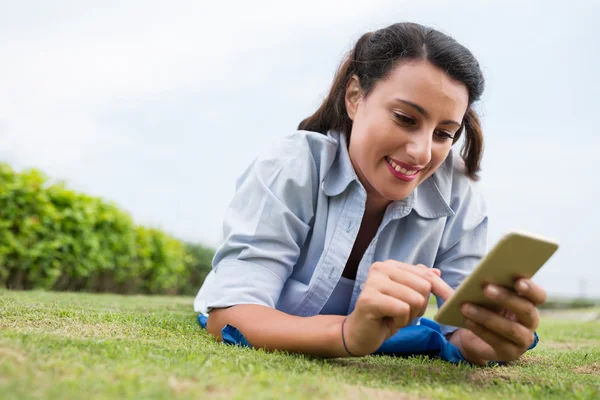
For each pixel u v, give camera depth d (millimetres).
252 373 1096
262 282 1660
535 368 1617
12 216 4531
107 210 5766
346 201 1829
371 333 1290
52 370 983
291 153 1844
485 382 1291
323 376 1157
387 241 1924
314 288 1812
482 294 1217
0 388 845
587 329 3738
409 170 1607
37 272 4840
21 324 1544
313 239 1869
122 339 1399
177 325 1901
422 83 1534
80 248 5184
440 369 1453
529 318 1219
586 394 1132
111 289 6094
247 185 1807
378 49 1650
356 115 1741
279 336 1421
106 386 900
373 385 1133
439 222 1979
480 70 1673
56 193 5020
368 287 1279
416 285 1265
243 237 1710
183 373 1032
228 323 1582
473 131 1992
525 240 1067
